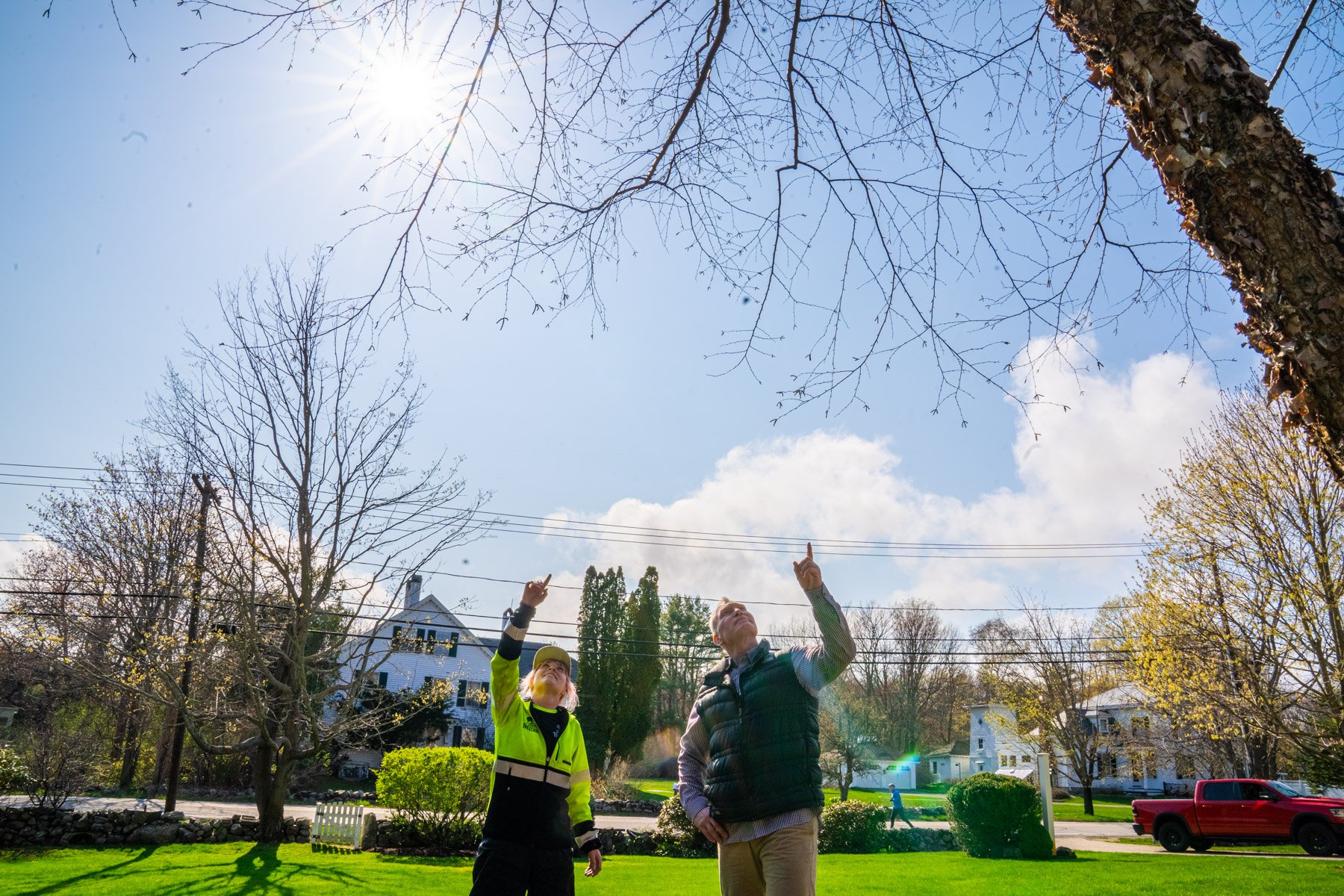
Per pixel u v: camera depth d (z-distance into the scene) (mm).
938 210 3658
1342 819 17938
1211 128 1881
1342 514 14922
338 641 17703
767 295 3904
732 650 3543
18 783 20516
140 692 16078
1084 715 38531
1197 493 16500
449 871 12109
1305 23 3027
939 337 3666
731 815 3217
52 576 23453
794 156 3797
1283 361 1877
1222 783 19594
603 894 9945
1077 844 21156
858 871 13219
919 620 49875
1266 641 15805
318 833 15891
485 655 45219
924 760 65875
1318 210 1793
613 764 41531
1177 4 1989
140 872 11297
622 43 3574
